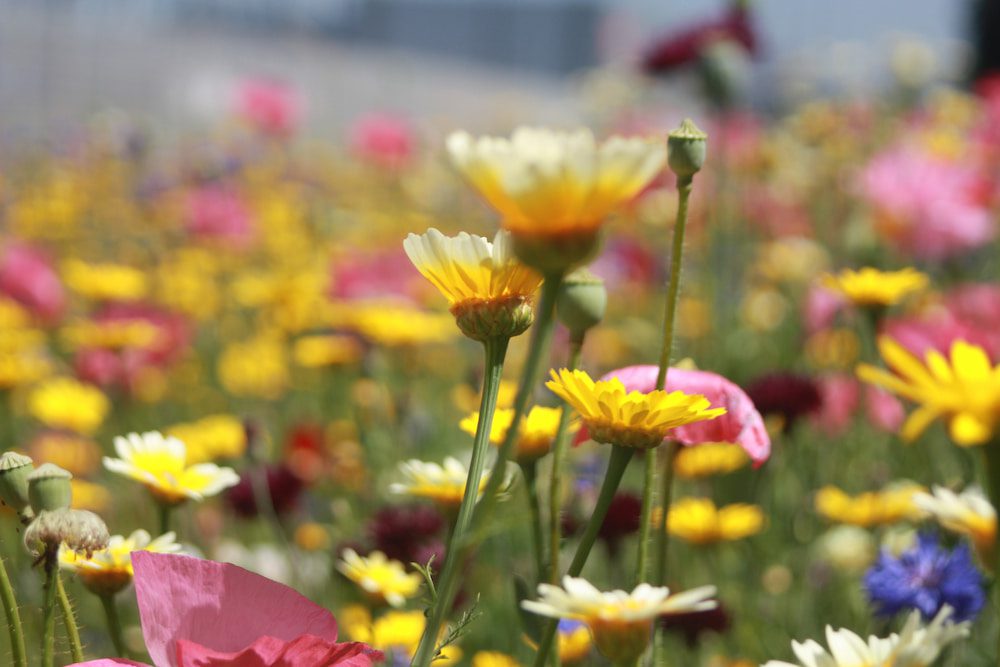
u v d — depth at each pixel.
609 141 0.68
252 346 2.37
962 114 3.37
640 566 0.78
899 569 0.94
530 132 0.69
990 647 1.10
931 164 2.05
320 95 8.32
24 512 0.75
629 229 2.98
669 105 3.69
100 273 1.98
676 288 0.78
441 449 1.86
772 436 1.34
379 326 1.73
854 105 3.62
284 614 0.72
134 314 1.98
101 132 4.54
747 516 1.20
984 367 0.69
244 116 3.72
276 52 8.12
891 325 1.28
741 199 2.69
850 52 4.09
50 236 3.24
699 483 1.43
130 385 1.86
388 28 14.40
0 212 3.56
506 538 1.26
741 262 2.55
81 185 3.85
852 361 1.71
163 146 4.65
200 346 2.63
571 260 0.68
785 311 2.43
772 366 2.18
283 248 3.16
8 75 6.48
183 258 2.95
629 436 0.73
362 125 3.87
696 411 0.72
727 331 2.22
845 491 1.62
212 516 1.52
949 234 1.99
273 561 1.40
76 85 6.74
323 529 1.45
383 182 4.19
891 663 0.70
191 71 7.29
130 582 0.81
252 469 1.31
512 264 0.71
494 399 0.72
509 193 0.67
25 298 2.13
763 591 1.36
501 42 14.21
